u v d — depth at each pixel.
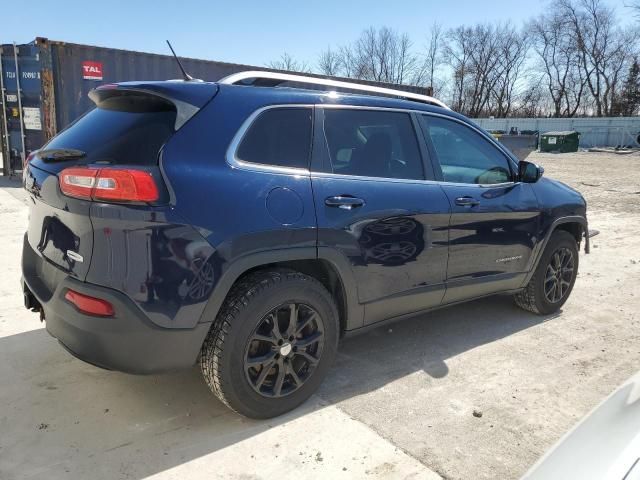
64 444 2.70
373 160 3.36
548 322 4.62
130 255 2.41
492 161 4.17
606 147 37.53
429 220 3.51
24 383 3.28
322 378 3.14
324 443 2.77
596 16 57.88
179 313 2.51
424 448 2.75
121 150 2.62
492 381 3.51
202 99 2.76
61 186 2.55
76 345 2.54
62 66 9.79
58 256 2.67
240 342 2.71
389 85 13.89
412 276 3.49
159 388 3.27
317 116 3.15
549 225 4.46
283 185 2.86
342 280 3.12
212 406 3.09
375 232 3.21
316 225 2.92
